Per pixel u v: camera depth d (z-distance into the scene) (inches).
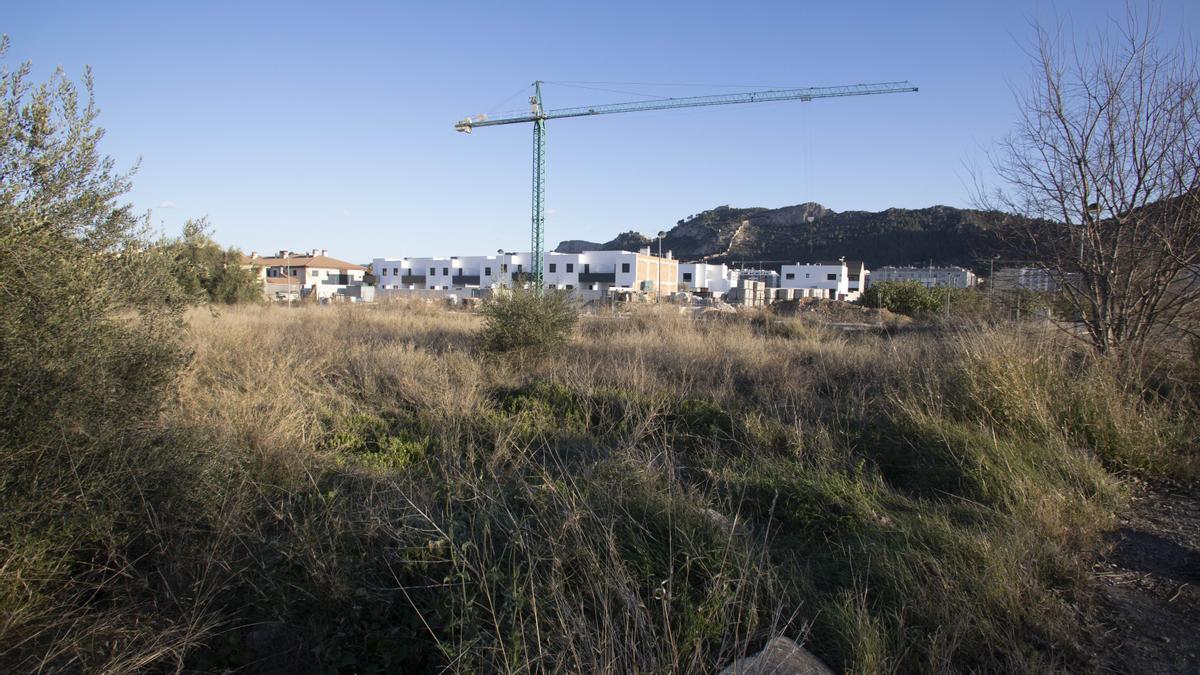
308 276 3120.1
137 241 144.9
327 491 157.9
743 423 233.6
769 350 426.3
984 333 267.7
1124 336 273.4
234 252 1067.9
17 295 113.9
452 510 141.7
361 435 230.8
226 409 201.3
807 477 172.9
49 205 124.0
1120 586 125.9
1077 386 227.0
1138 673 98.9
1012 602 111.0
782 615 110.7
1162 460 192.5
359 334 518.0
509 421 241.3
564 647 92.4
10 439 107.4
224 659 105.8
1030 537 134.3
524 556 119.2
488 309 401.1
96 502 114.7
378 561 121.4
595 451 209.0
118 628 103.6
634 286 2802.7
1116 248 272.7
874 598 117.5
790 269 3297.2
